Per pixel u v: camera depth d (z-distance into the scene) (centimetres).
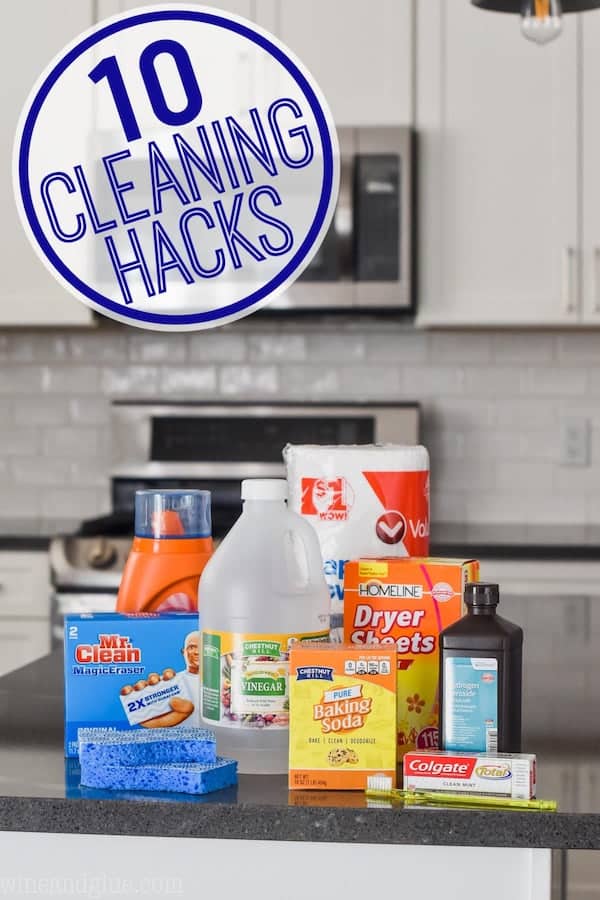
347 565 111
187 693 114
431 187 339
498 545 312
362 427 359
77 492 385
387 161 332
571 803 97
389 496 118
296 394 380
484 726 100
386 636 110
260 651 107
